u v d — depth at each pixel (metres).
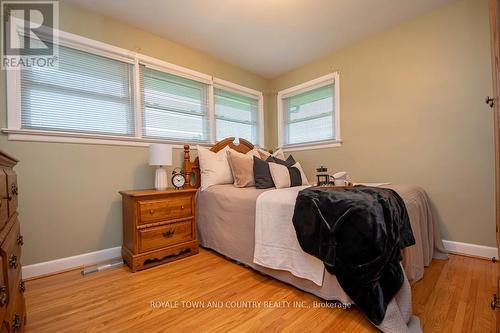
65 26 2.06
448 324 1.22
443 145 2.28
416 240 1.70
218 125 3.33
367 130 2.80
